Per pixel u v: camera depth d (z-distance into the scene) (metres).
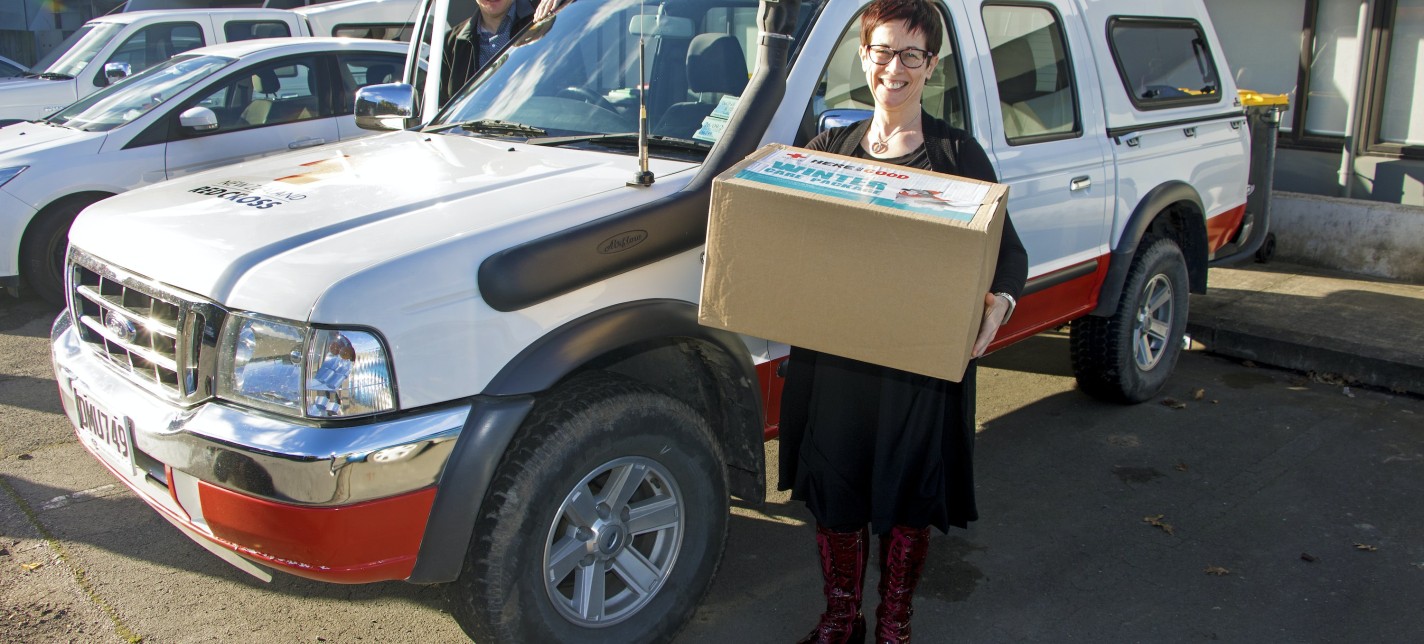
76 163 6.25
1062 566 3.44
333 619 3.14
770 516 3.83
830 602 2.81
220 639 3.01
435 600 3.27
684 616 2.96
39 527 3.63
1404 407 4.84
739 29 3.46
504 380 2.47
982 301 2.12
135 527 3.65
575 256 2.56
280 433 2.29
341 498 2.28
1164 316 4.89
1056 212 3.96
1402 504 3.85
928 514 2.57
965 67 3.63
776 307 2.24
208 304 2.41
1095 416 4.77
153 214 2.82
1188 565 3.44
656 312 2.72
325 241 2.49
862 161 2.40
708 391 3.10
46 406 4.79
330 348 2.29
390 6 10.01
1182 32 4.99
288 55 7.08
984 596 3.26
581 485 2.60
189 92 6.66
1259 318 5.80
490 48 5.25
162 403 2.55
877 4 2.43
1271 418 4.72
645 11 3.69
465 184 2.90
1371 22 7.16
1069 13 4.25
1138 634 3.05
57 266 6.34
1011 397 5.02
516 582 2.52
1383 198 7.39
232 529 2.38
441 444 2.38
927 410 2.51
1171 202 4.61
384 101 4.11
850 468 2.59
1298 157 7.86
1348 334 5.46
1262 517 3.77
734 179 2.22
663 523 2.88
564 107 3.60
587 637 2.74
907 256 2.09
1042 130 4.02
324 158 3.34
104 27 9.21
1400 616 3.13
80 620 3.07
